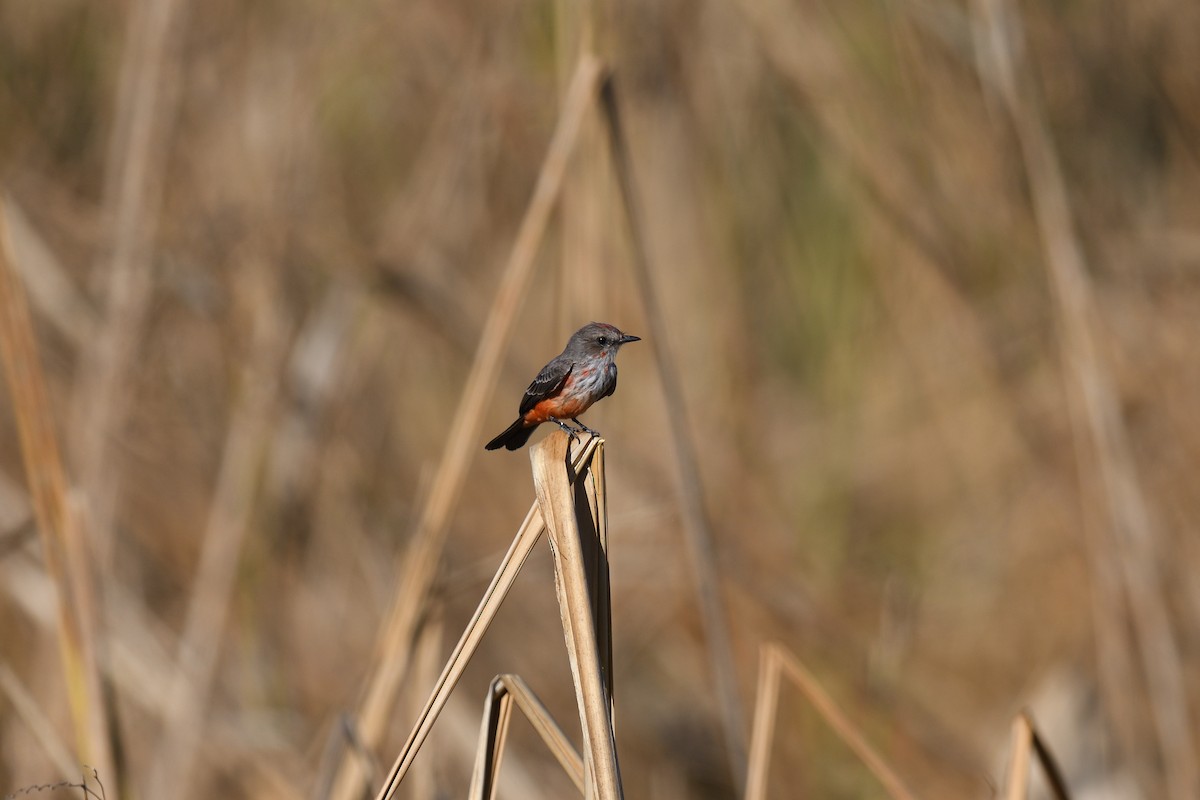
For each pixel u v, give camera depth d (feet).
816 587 46.93
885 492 55.72
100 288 41.83
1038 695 42.01
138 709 35.45
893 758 39.81
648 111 50.62
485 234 49.39
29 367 24.81
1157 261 46.14
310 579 41.91
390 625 25.39
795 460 54.29
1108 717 36.96
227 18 46.60
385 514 45.44
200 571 37.58
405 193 51.08
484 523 47.91
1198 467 43.09
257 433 37.52
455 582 27.20
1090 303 36.55
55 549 24.75
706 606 29.25
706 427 49.96
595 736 15.65
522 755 39.91
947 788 39.27
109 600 34.37
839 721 22.26
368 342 46.39
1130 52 51.65
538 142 46.75
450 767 36.37
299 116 44.86
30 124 50.65
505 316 26.86
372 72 51.85
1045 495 48.91
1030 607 50.34
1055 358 45.98
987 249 48.29
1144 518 35.73
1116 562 36.09
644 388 50.65
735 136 55.06
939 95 46.01
